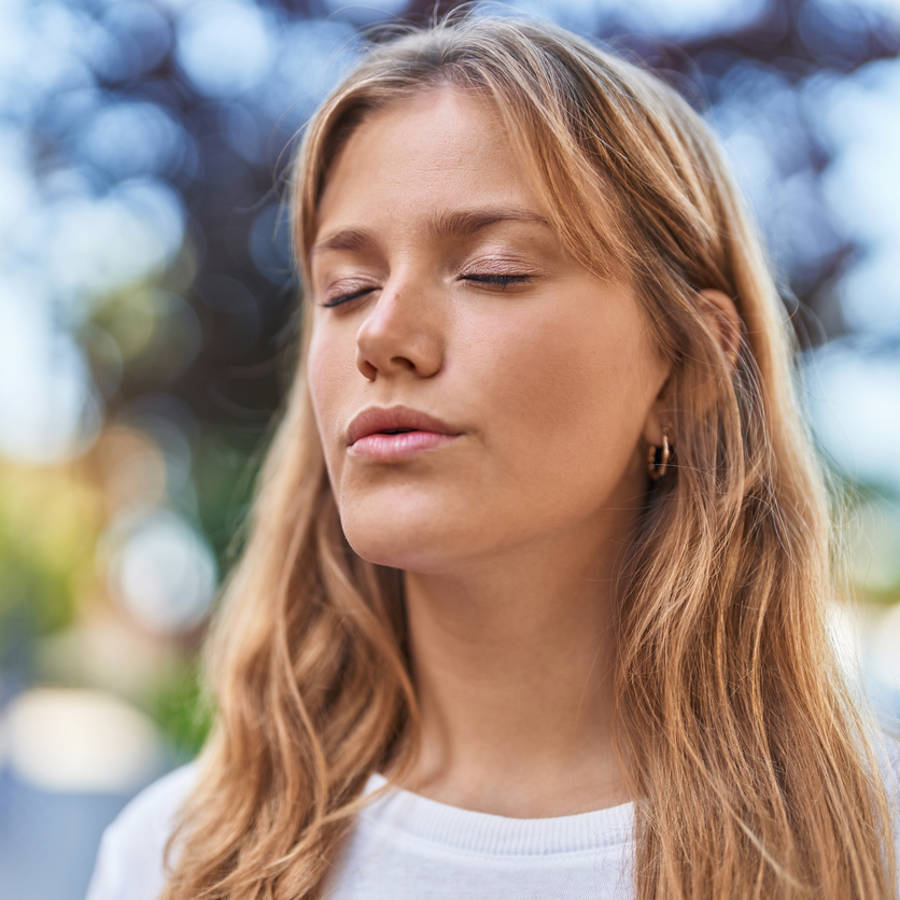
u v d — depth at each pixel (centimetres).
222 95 386
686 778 112
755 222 151
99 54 394
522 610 118
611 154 120
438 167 113
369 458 109
